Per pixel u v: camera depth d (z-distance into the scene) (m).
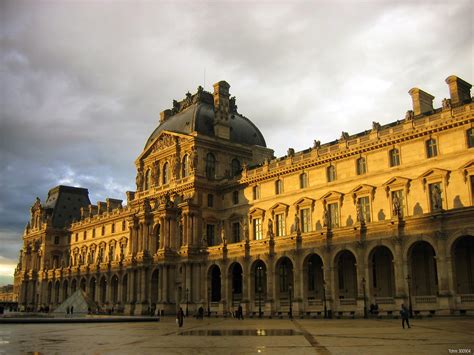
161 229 108.56
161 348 31.45
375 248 70.75
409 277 63.72
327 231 75.88
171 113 130.00
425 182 73.06
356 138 83.81
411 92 81.50
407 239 66.25
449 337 34.72
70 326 58.62
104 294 133.50
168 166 116.31
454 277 60.66
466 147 69.06
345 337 37.00
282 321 65.00
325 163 87.69
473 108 68.50
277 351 28.77
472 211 59.62
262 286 94.81
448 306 59.97
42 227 171.25
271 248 84.69
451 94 76.38
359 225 71.62
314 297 85.50
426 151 73.88
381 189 78.50
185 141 111.19
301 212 90.62
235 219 104.31
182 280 101.12
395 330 42.25
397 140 77.06
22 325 61.44
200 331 47.25
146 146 124.31
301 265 79.31
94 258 150.75
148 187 122.38
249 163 118.00
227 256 93.75
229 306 91.81
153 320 72.19
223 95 117.25
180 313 55.62
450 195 69.88
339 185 84.81
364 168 81.94
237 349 30.27
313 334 40.69
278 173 95.56
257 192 100.88
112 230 144.62
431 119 73.50
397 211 67.81
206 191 107.81
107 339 38.91
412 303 63.97
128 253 123.81
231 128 118.75
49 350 30.78
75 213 178.62
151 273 110.19
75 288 144.50
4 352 29.62
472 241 65.94
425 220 64.31
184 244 103.19
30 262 174.62
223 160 113.12
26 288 171.00
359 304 69.81
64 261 155.75
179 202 109.81
